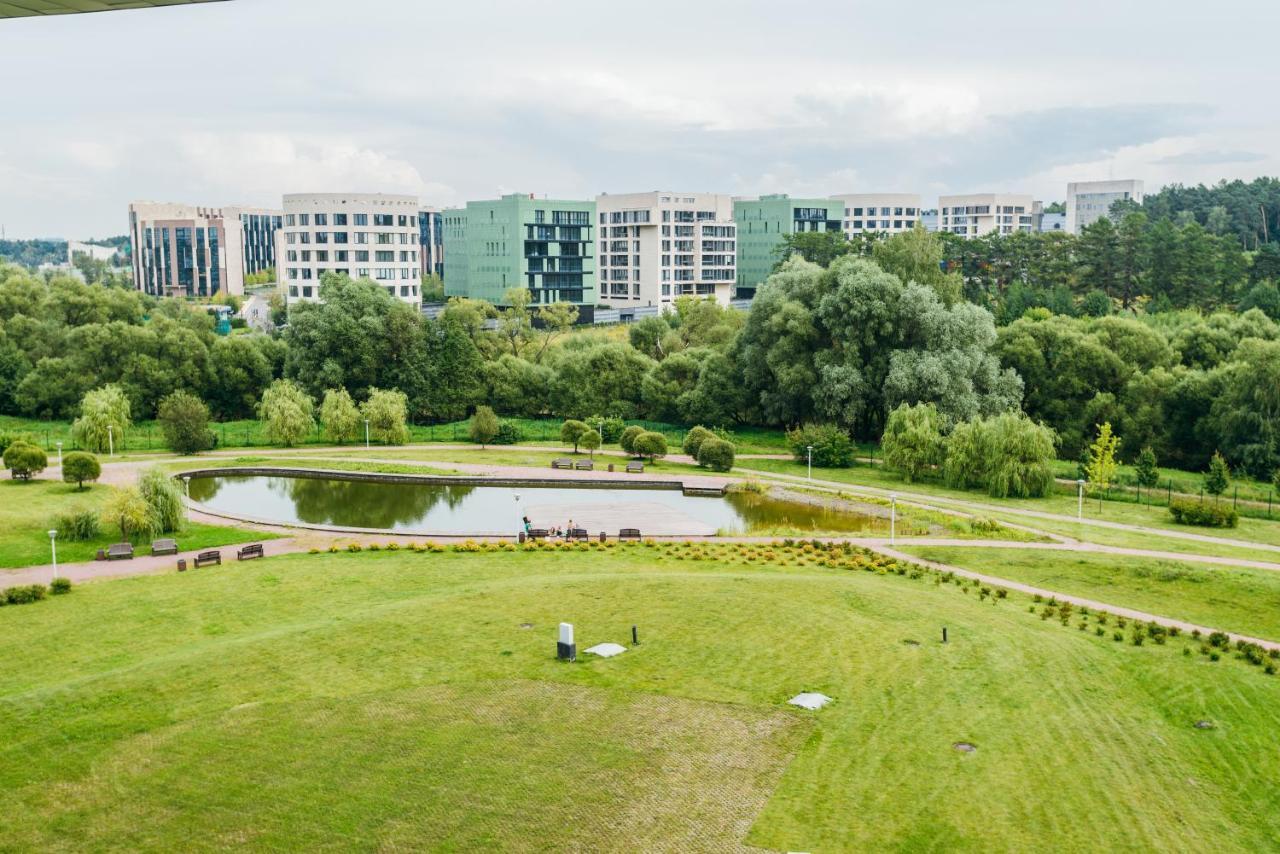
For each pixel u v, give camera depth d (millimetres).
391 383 117125
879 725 33500
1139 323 109875
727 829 27031
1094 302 141875
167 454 93188
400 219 168875
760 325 110500
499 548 59875
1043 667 39438
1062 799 29250
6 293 131125
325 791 28469
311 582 52125
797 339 105250
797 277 109625
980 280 170875
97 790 28391
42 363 113562
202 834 26281
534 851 25844
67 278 132125
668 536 64500
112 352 114812
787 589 49250
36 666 39625
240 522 66875
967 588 52031
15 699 34312
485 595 47156
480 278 193125
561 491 82375
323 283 122500
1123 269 158750
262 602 48375
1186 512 69312
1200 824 28281
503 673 37219
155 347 117125
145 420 114312
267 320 180500
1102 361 103875
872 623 44188
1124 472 89062
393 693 35188
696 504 77812
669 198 192750
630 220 196750
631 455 96375
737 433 109750
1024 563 56906
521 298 143500
